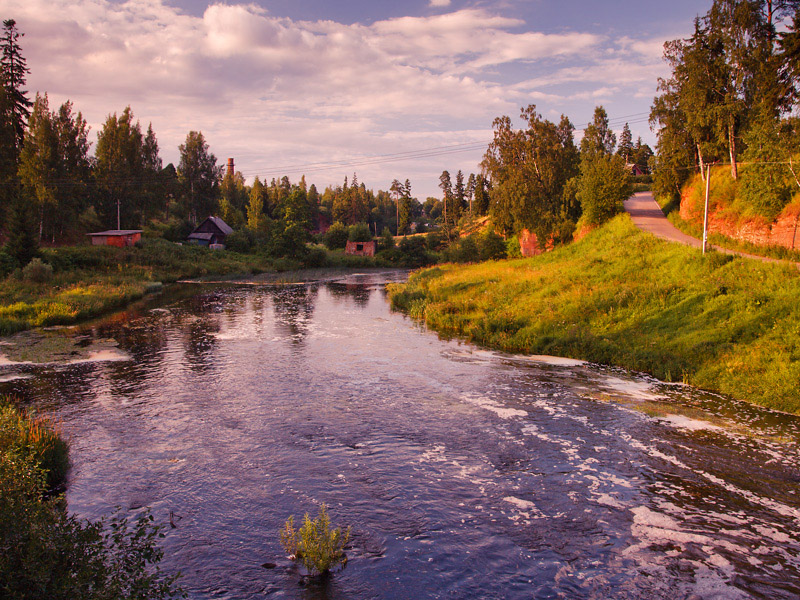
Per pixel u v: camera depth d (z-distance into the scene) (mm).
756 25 39344
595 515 8953
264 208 129750
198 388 16359
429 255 93250
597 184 48688
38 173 59312
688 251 30016
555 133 63031
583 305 25781
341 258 87750
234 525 8508
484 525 8625
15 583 4672
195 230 88188
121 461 10875
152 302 39312
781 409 14383
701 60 41594
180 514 8820
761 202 32156
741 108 39562
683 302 23062
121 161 76688
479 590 6965
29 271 40250
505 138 64812
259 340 24438
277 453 11438
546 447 11883
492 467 10836
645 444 12047
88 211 78688
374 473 10516
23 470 6344
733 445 11977
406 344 23641
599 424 13336
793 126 31016
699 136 43594
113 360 20062
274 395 15703
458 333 26453
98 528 5762
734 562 7578
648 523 8695
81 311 31312
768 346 17609
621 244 38125
